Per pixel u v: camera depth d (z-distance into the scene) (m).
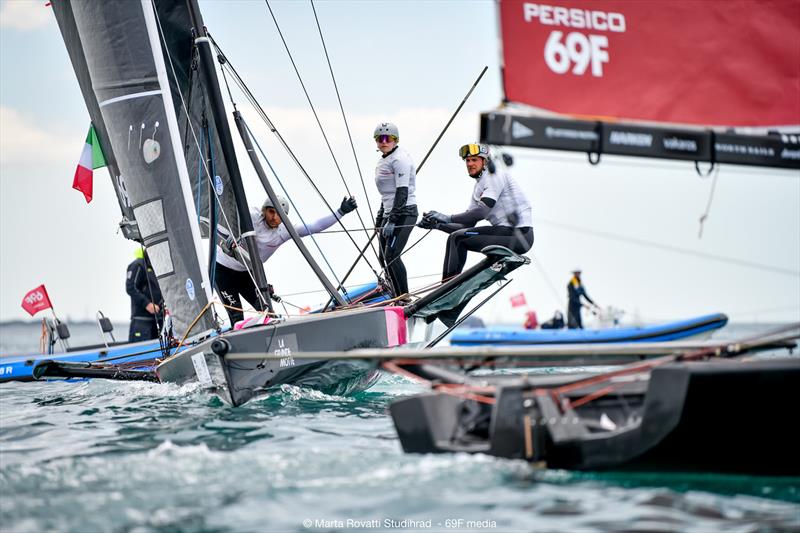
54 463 19.55
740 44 20.02
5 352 91.94
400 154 38.03
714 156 19.45
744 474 17.58
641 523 14.82
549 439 18.17
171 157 32.56
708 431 16.98
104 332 49.91
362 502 16.19
